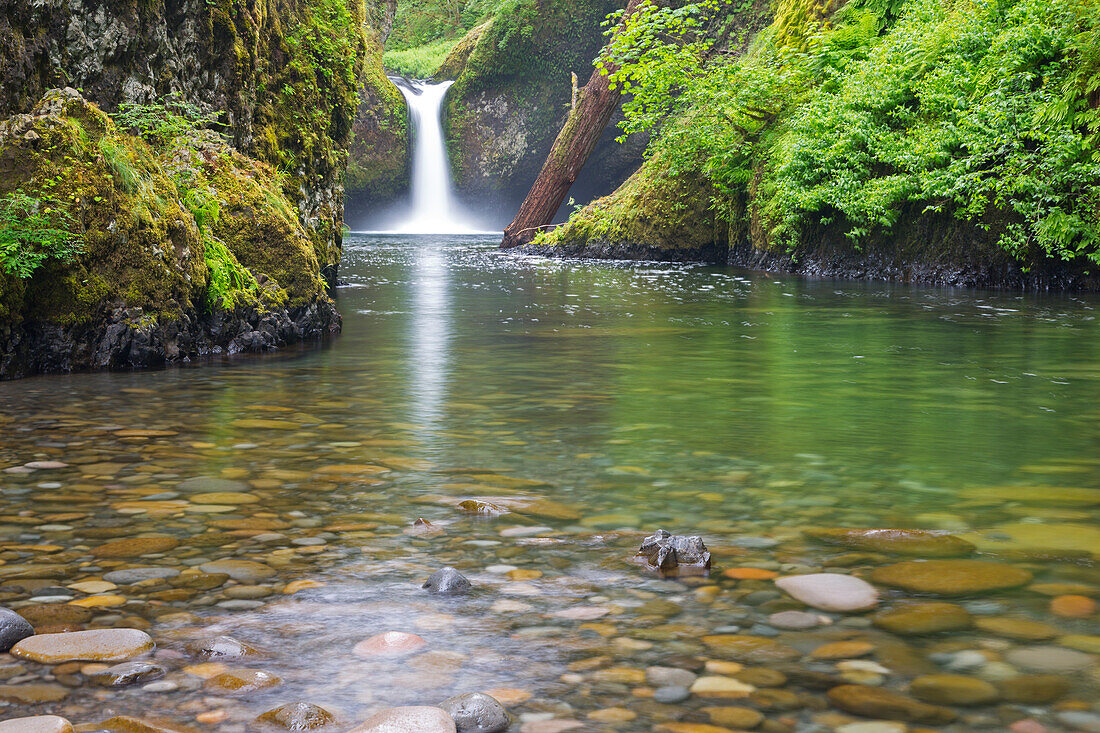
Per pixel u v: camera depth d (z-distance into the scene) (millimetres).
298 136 9508
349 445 2908
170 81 7172
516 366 4812
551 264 15742
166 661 1316
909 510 2133
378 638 1396
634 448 2857
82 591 1612
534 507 2188
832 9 15695
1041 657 1307
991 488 2340
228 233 6004
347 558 1806
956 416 3400
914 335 6188
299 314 6078
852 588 1600
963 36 11289
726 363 4910
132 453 2775
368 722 1104
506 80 36188
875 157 11969
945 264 11172
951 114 11102
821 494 2291
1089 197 9438
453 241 26156
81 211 4754
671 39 21188
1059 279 10016
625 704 1182
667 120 17609
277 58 9328
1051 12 10125
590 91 19453
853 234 12148
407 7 42438
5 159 4711
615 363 4918
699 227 16750
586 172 36938
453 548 1872
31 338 4551
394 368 4746
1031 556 1774
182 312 5125
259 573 1714
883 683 1231
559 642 1387
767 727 1113
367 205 36531
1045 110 9750
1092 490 2309
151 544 1889
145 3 6797
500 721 1126
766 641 1381
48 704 1183
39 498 2246
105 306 4797
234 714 1159
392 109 35438
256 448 2857
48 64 5773
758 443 2932
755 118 15867
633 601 1562
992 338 6000
